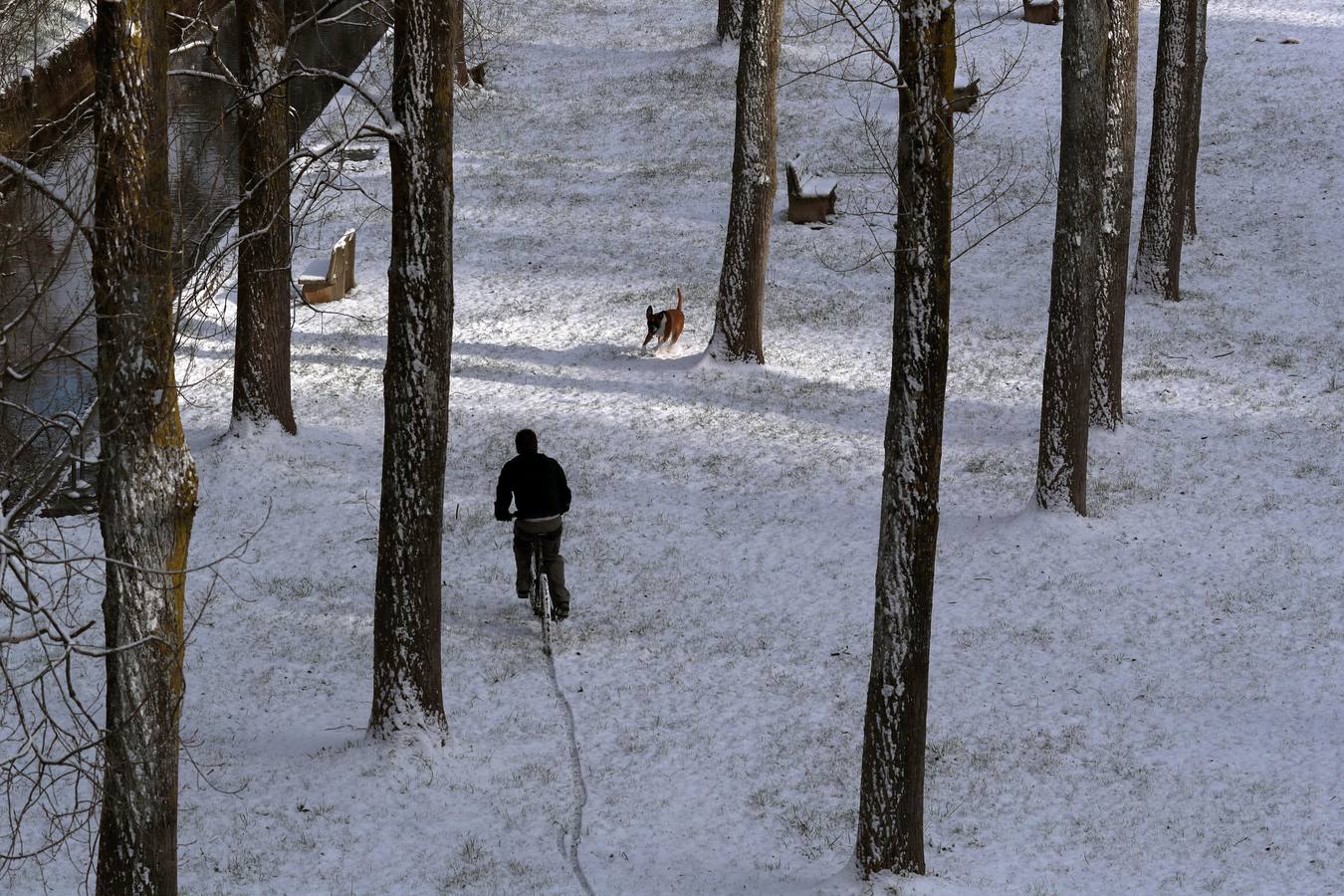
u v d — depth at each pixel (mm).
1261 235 31531
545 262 30969
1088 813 11789
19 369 8062
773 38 23000
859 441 21531
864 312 27875
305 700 13477
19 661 13812
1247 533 18047
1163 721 13516
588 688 14000
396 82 11648
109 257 7863
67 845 10727
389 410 12031
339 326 26516
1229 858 11016
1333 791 12008
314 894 10195
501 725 13188
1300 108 39219
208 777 11867
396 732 12422
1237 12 49562
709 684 14195
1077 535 17969
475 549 17438
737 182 23938
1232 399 22906
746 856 11039
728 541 18016
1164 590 16484
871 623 15648
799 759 12680
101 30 7691
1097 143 16969
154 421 8047
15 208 8477
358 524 17906
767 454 21016
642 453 21016
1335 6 49500
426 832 11227
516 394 23547
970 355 25609
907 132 9586
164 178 7992
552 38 51594
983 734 13273
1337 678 14250
